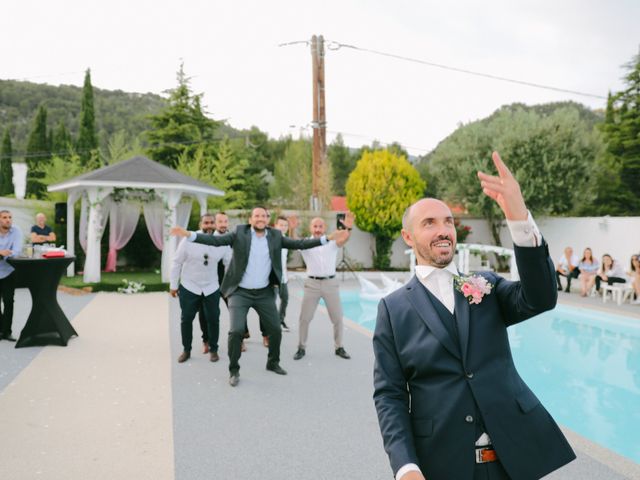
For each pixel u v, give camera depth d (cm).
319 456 361
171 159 2850
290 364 621
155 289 1304
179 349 690
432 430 173
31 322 691
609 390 621
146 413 446
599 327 1026
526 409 174
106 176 1309
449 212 190
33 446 375
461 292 186
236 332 539
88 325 842
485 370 175
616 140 2473
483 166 1952
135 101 8181
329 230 1845
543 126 1902
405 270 1878
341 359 647
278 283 570
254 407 464
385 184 1781
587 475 328
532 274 164
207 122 2972
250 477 329
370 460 355
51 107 8194
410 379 186
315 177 1862
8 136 4059
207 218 641
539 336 938
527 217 164
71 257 712
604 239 1645
